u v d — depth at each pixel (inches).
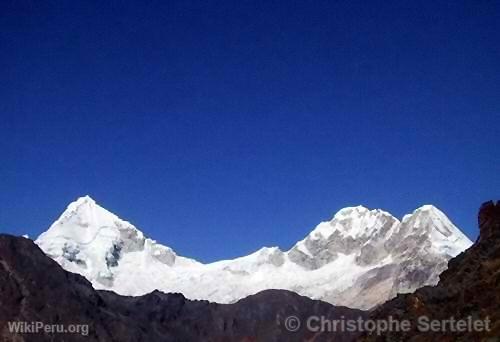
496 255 4729.3
